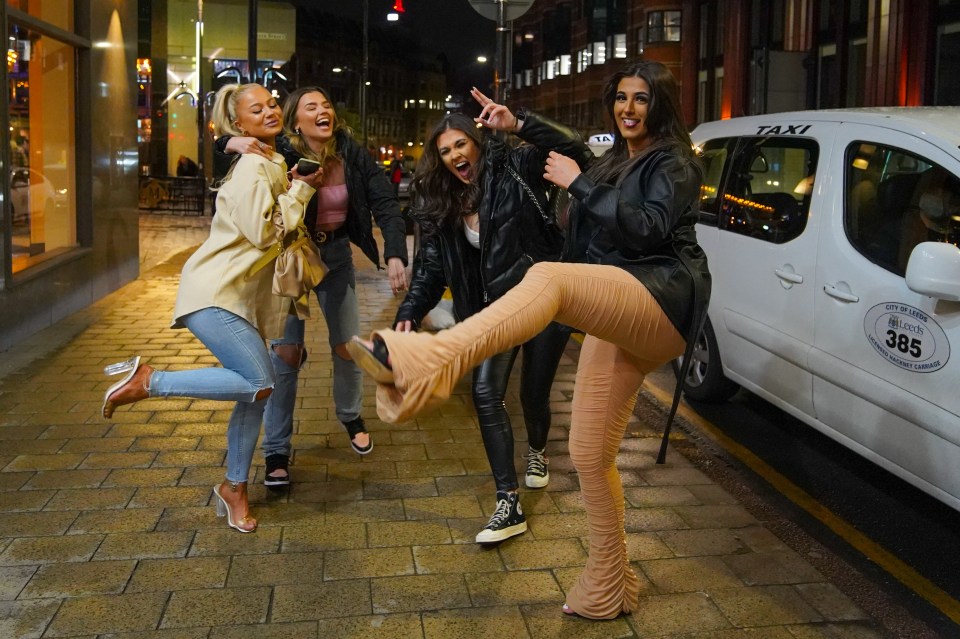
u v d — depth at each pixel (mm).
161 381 3467
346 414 4758
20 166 7691
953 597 3713
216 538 3785
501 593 3385
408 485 4449
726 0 34500
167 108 37906
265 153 3699
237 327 3561
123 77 10492
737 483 4738
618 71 3117
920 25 23719
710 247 5887
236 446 3844
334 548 3725
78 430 5121
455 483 4492
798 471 5152
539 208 3805
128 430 5145
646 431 5582
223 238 3574
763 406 6324
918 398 3936
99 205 9625
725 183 5914
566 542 3828
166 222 20828
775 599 3391
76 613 3150
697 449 5289
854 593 3562
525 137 3607
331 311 4531
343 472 4609
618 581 3170
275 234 3566
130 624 3092
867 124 4703
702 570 3615
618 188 2951
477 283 3996
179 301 3576
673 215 2756
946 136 4223
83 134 9227
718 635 3135
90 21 9203
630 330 2689
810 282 4762
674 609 3301
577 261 3332
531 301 2375
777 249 5102
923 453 3938
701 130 6719
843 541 4234
